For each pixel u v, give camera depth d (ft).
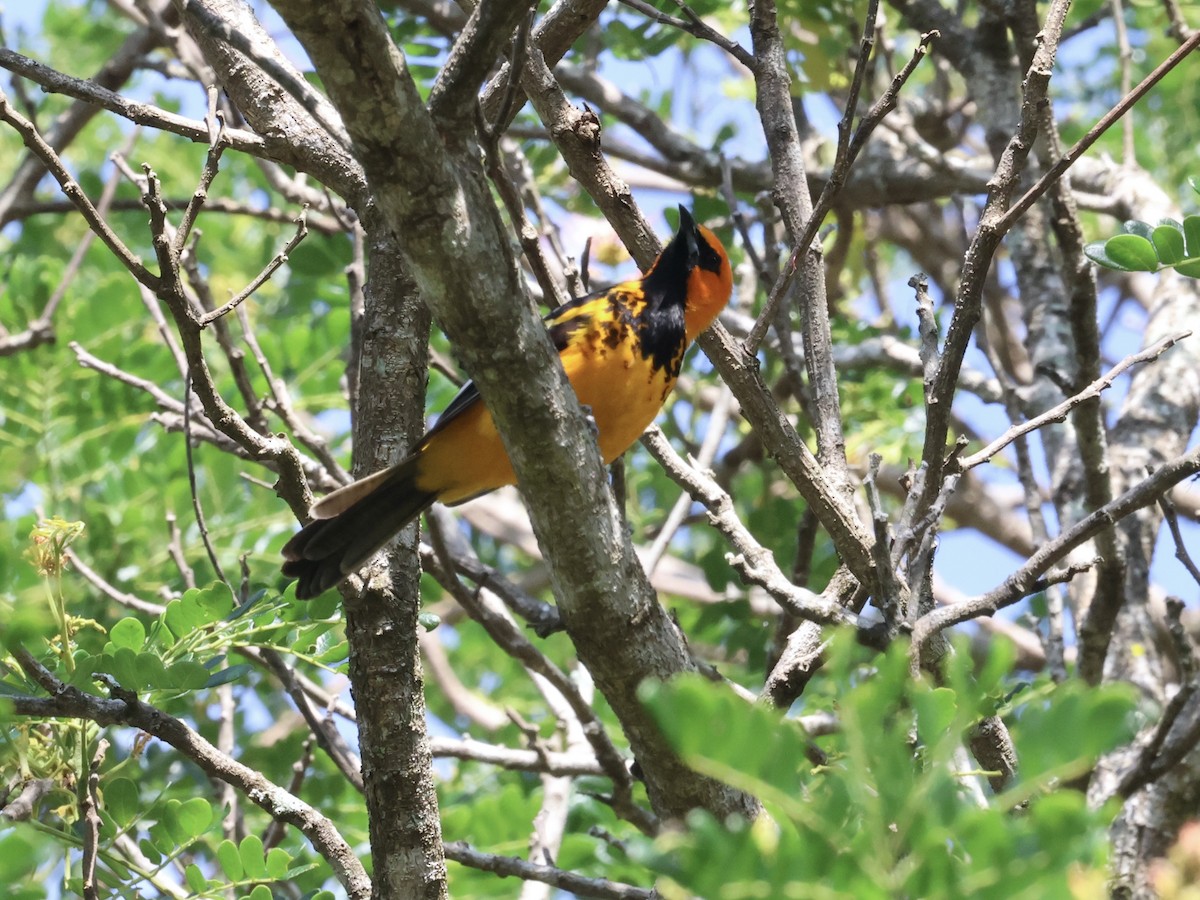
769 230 40.40
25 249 64.85
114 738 43.93
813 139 53.88
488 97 32.78
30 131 23.59
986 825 13.88
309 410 55.83
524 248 31.55
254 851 29.68
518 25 21.84
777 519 52.37
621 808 36.32
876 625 24.82
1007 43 48.65
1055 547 25.00
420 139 19.43
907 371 52.42
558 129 30.27
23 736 29.09
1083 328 32.12
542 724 56.90
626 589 22.48
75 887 29.58
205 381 25.61
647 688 13.82
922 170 52.60
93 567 49.88
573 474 21.63
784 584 25.95
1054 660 37.68
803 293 31.37
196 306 39.40
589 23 33.40
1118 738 13.78
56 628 28.35
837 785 14.62
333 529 28.71
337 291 57.77
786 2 51.80
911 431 54.34
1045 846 13.82
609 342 29.99
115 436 53.67
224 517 52.11
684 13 32.40
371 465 29.73
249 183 71.10
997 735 27.04
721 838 14.08
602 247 53.98
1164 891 13.85
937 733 14.70
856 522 27.48
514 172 45.52
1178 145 66.03
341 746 34.65
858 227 62.39
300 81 20.75
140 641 28.60
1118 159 66.95
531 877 32.86
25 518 41.16
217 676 27.30
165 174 69.72
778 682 27.63
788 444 27.40
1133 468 43.62
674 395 61.16
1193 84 65.46
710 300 31.58
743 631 51.13
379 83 18.81
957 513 67.56
